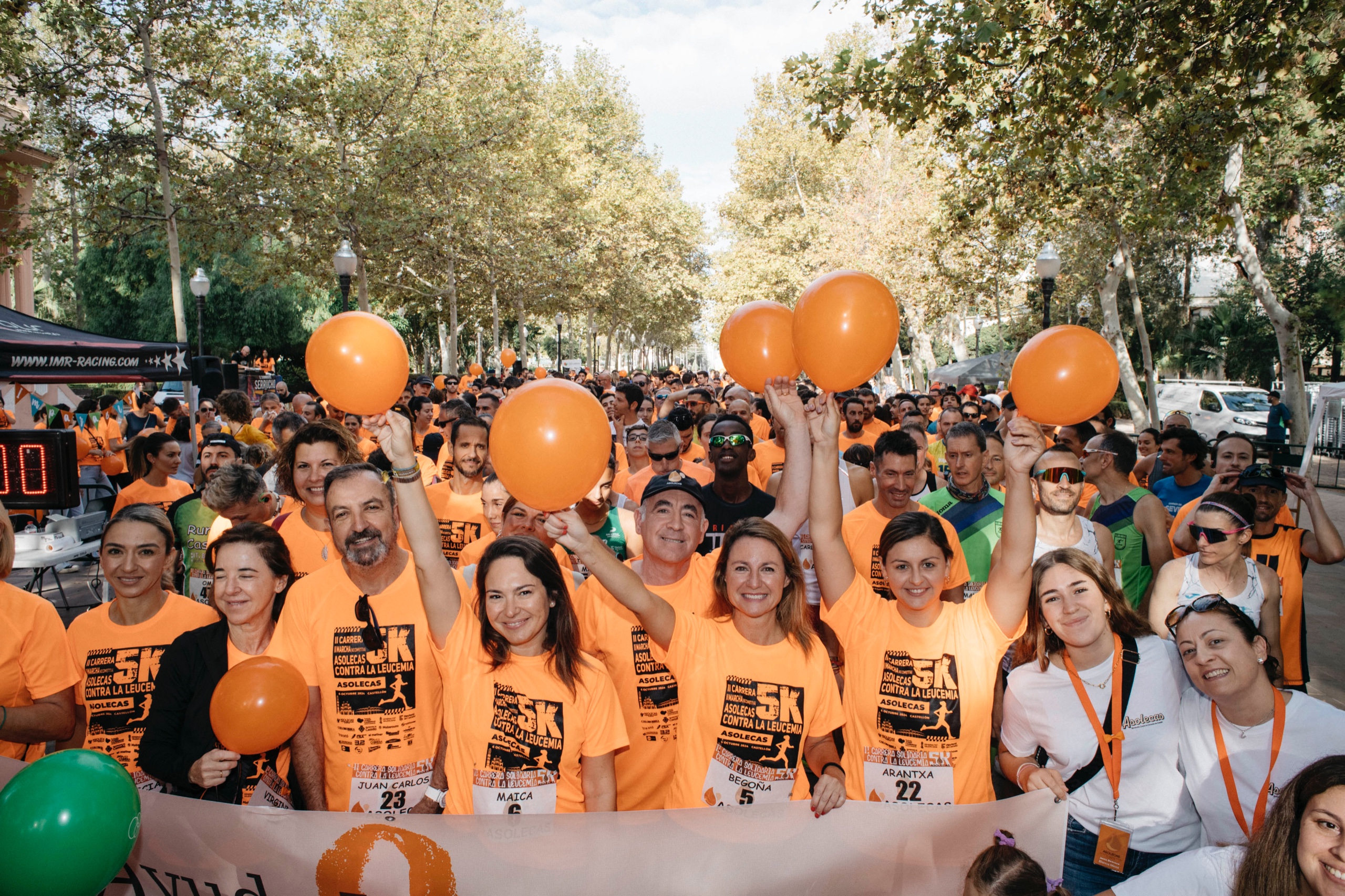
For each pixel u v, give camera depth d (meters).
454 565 5.32
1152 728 2.99
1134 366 37.00
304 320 40.00
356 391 2.88
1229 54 9.18
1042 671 3.11
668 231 47.09
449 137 23.91
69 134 18.33
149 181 20.02
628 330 65.69
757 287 36.88
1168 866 2.49
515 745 2.85
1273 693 2.77
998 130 10.99
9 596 3.22
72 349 9.78
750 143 38.62
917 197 29.59
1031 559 3.11
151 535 3.34
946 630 3.17
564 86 41.81
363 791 3.20
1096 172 16.14
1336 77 8.23
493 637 2.91
